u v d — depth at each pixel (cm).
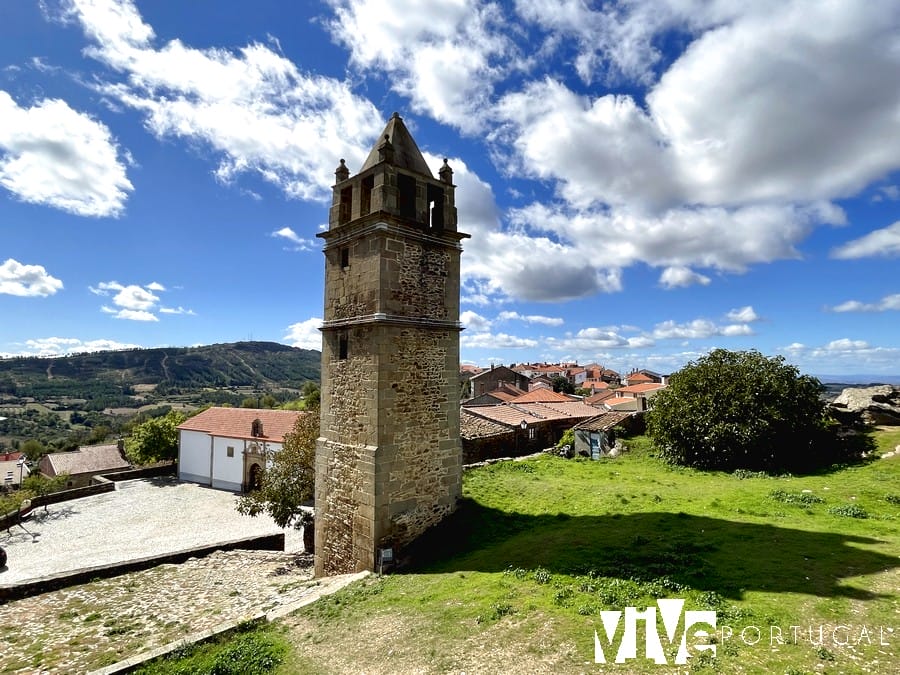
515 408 2964
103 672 782
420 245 1364
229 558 1672
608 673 592
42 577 1359
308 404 4688
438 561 1200
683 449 1989
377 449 1230
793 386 1911
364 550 1248
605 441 2381
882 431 1955
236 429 3506
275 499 1748
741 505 1287
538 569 950
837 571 805
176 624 1055
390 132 1415
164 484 3550
